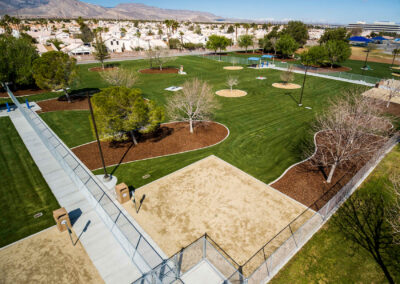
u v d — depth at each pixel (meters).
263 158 23.55
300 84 51.34
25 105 37.78
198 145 25.89
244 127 30.36
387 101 38.53
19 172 21.36
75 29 187.25
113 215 16.30
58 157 22.58
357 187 19.47
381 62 83.50
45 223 15.92
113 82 42.91
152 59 70.06
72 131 29.23
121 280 12.36
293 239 14.54
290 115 34.22
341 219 16.39
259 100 40.72
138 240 14.40
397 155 24.03
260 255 13.66
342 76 57.41
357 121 18.98
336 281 12.52
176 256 12.61
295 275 12.70
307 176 20.72
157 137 27.72
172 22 116.25
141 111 21.67
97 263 13.23
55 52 35.66
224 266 12.84
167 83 51.97
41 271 12.72
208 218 16.25
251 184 19.73
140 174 21.00
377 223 16.17
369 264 13.44
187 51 101.88
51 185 19.69
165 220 16.06
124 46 108.56
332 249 14.23
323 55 66.06
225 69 67.81
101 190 18.78
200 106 31.08
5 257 13.45
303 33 107.88
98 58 63.97
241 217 16.34
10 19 132.50
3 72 40.94
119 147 25.52
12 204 17.66
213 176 20.73
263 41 101.88
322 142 26.41
